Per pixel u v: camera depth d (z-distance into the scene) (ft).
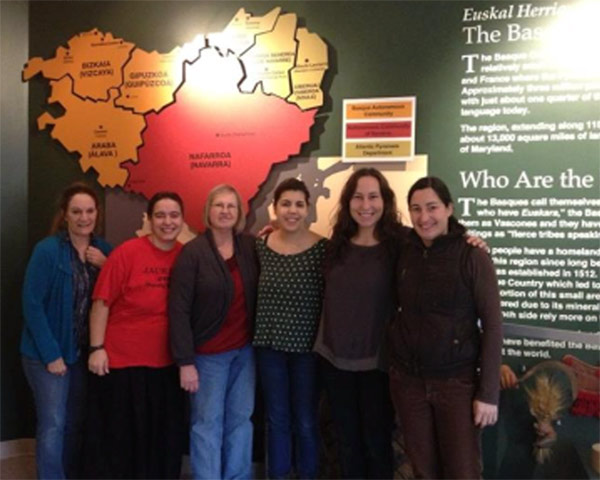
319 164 8.72
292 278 7.29
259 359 7.59
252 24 8.87
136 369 7.55
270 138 8.84
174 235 7.63
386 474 7.30
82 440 8.18
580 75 7.90
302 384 7.46
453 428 6.21
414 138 8.43
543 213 8.06
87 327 7.86
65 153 9.59
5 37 9.39
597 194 7.88
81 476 7.95
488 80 8.20
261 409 8.85
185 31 9.13
